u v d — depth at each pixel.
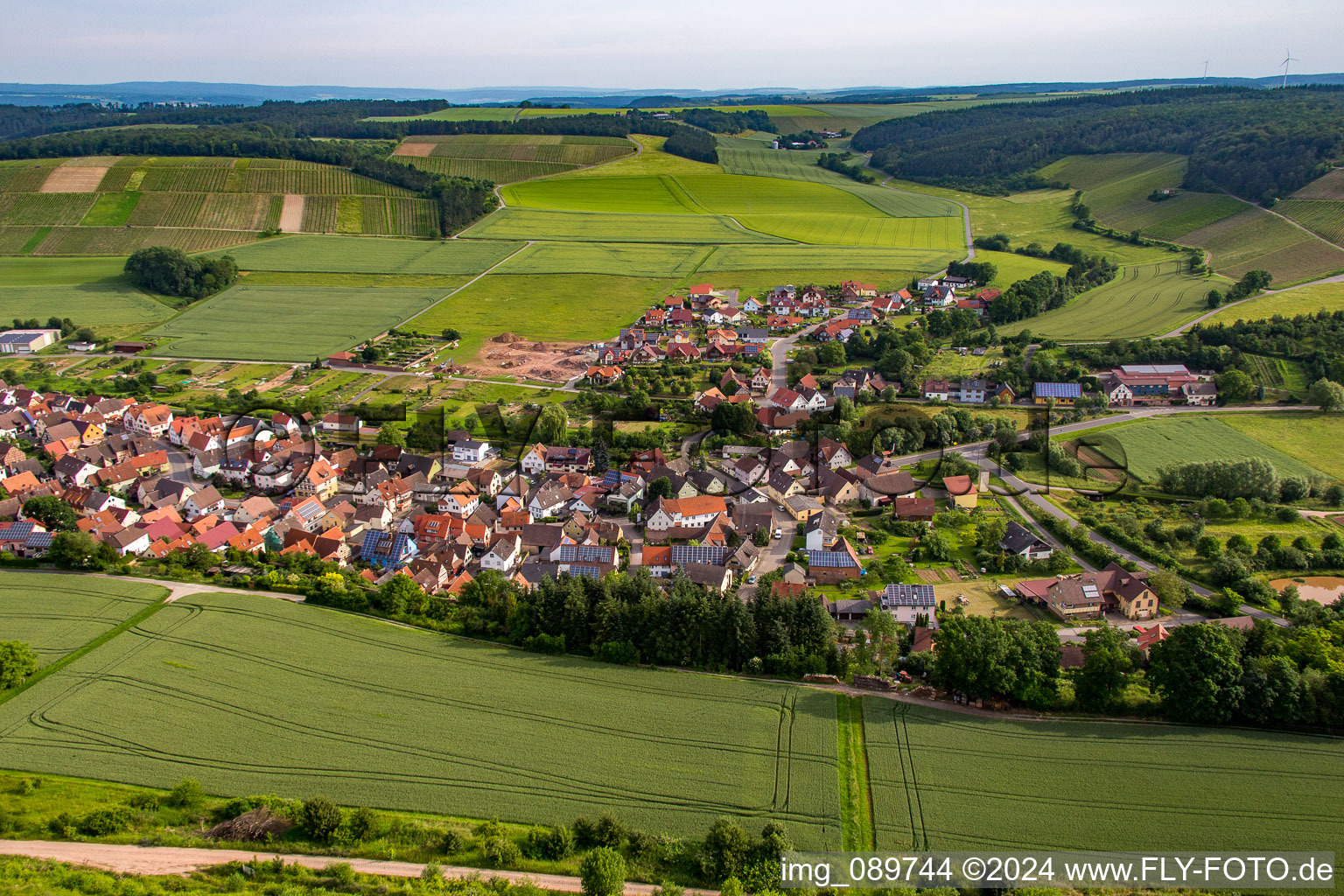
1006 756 88.94
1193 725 93.38
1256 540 144.25
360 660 107.31
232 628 113.94
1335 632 106.50
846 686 103.38
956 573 136.75
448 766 87.38
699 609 108.62
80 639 110.31
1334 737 90.81
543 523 151.12
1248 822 79.25
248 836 76.31
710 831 76.88
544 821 80.25
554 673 105.38
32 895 66.50
